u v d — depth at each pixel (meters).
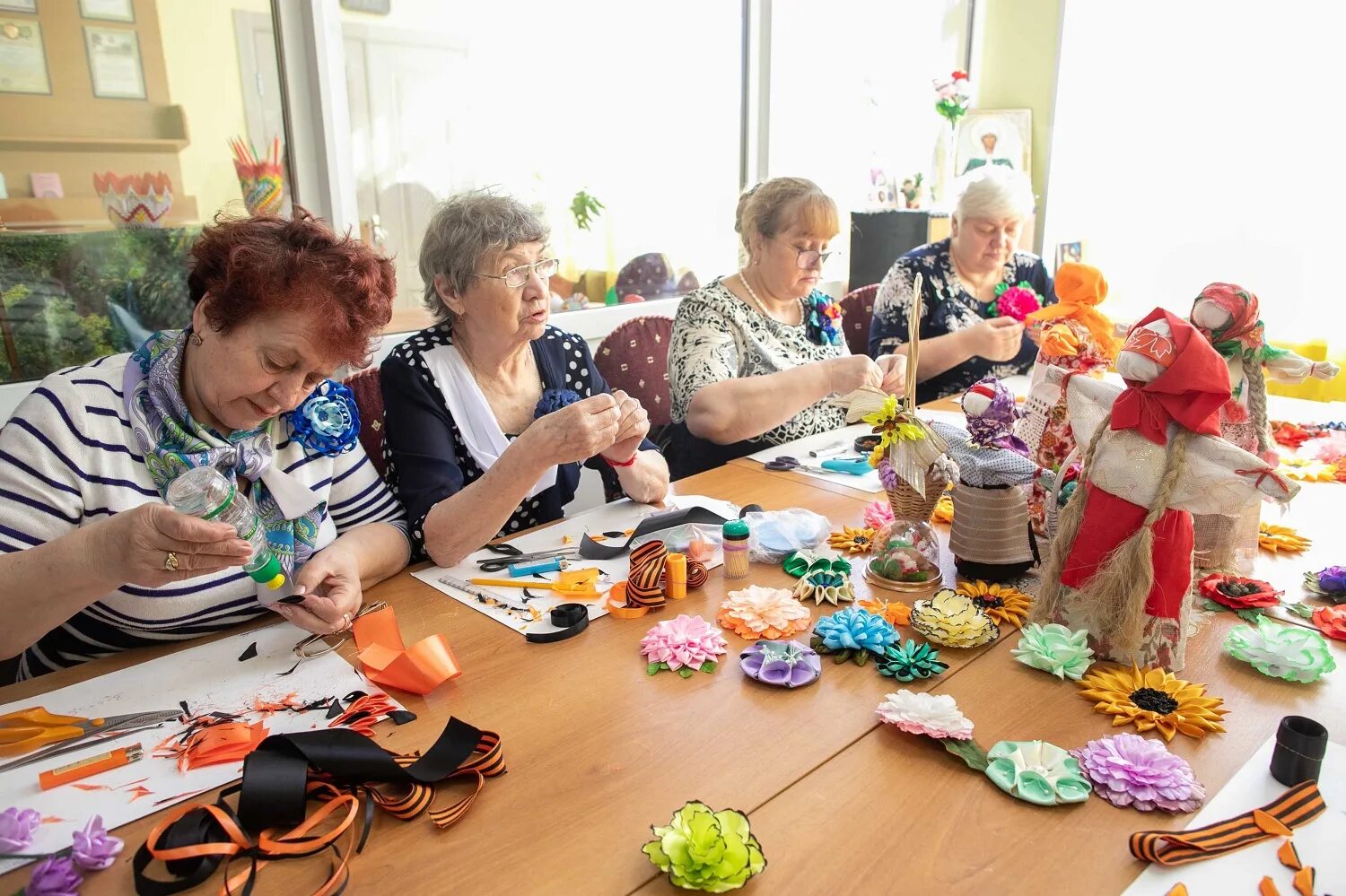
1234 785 0.81
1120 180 3.80
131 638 1.16
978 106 4.18
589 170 2.91
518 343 1.56
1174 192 3.66
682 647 1.05
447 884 0.71
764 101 3.37
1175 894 0.68
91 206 2.00
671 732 0.91
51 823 0.77
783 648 1.04
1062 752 0.85
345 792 0.80
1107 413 1.03
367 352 1.11
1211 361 0.92
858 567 1.30
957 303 2.65
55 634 1.17
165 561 0.91
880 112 3.93
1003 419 1.17
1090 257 3.94
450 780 0.83
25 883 0.71
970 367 2.62
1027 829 0.76
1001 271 2.72
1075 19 3.80
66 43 1.90
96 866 0.72
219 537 0.91
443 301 1.58
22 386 1.95
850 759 0.86
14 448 1.04
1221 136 3.51
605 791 0.82
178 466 1.10
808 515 1.42
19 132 1.87
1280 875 0.70
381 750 0.82
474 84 2.57
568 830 0.77
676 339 2.10
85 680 1.01
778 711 0.94
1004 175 2.55
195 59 2.07
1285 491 0.90
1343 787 0.80
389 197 2.48
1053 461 1.36
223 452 1.11
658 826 0.77
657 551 1.20
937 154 4.21
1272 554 1.33
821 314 2.25
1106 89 3.76
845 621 1.10
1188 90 3.55
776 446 2.00
